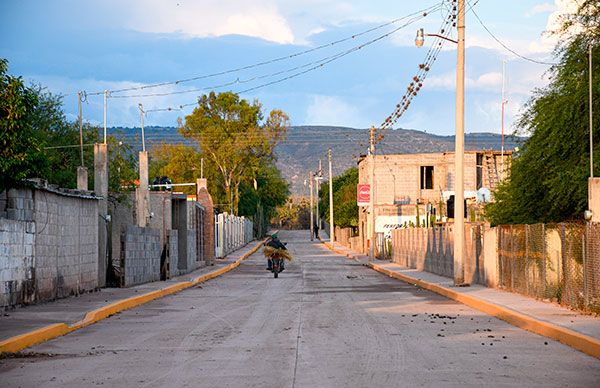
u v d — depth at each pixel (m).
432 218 63.06
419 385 11.04
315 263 67.31
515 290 27.33
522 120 28.27
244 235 121.25
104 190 31.97
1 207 21.78
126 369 12.84
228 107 118.44
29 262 22.73
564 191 25.22
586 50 25.30
